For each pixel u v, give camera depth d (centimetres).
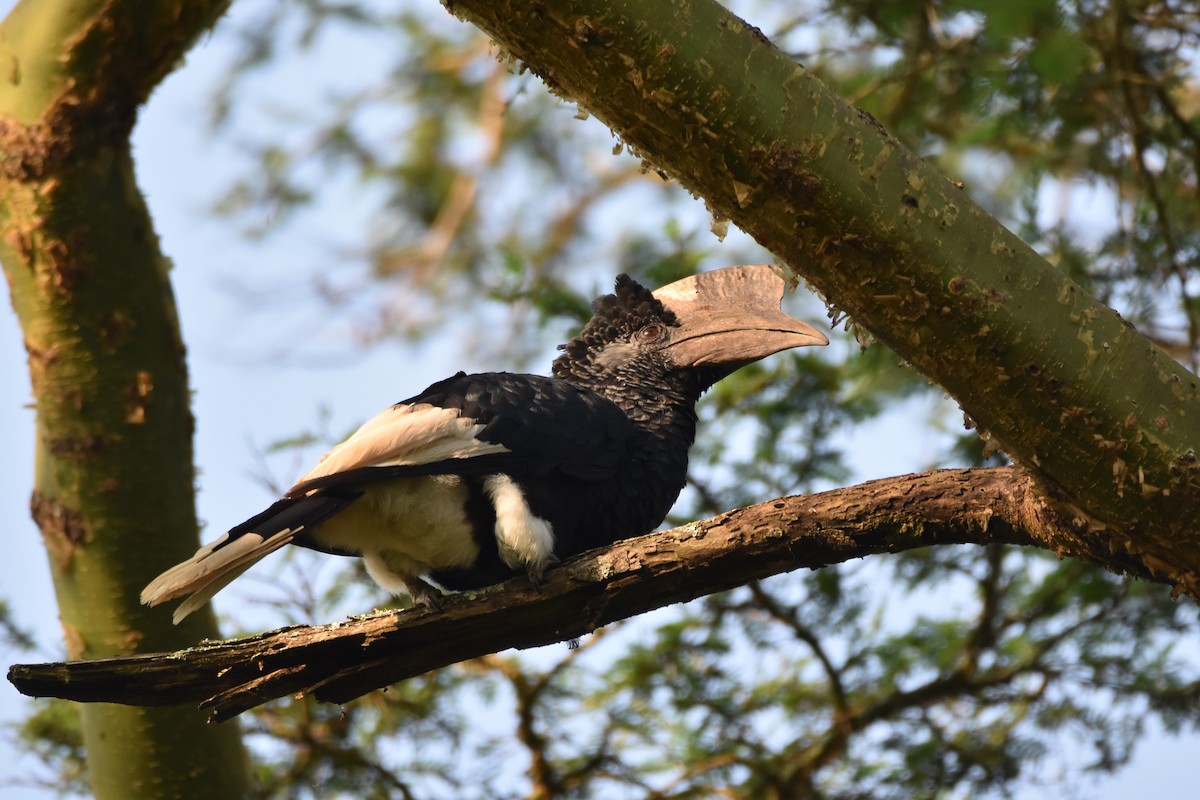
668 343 1062
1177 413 627
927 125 1262
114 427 1054
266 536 793
